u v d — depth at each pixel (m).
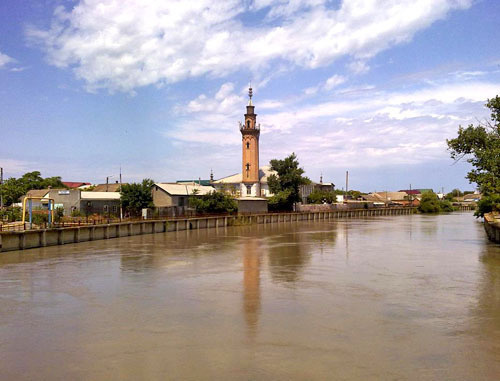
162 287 25.30
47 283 26.48
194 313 19.81
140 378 13.08
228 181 112.12
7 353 15.11
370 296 22.88
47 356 14.81
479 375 13.13
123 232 56.47
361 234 62.28
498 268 31.31
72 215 66.12
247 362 14.16
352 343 15.79
